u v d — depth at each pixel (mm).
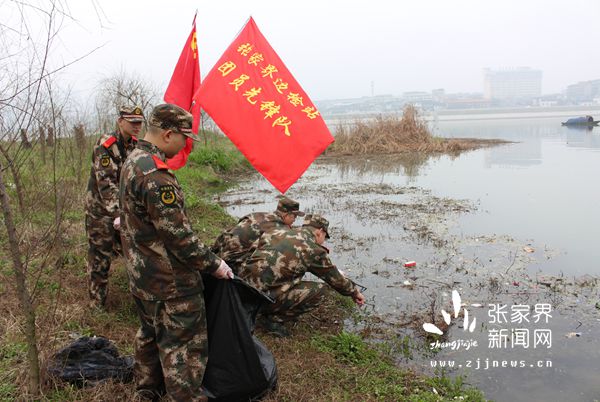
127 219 2709
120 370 3195
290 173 4312
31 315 2879
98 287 4219
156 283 2695
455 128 43969
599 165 15906
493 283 5836
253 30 4473
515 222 8750
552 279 5977
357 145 22906
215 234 7559
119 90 13570
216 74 4301
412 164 18078
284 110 4348
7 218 2754
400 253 7062
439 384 3807
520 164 16875
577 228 8281
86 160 7074
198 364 2803
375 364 4047
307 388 3502
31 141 3381
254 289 3102
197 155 15445
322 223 4582
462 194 11562
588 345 4473
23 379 3059
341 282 4461
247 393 3062
